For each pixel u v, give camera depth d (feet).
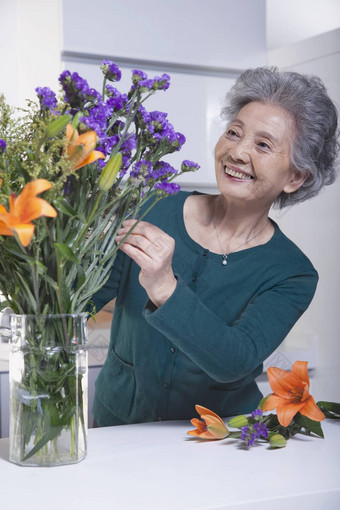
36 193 2.87
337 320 7.73
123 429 4.11
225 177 4.63
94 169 3.31
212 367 4.08
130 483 3.15
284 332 4.52
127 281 4.84
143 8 7.23
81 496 2.98
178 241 4.88
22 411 3.32
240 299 4.70
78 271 3.28
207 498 2.98
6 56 7.24
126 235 3.55
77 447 3.41
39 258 3.23
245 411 4.98
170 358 4.70
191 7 7.46
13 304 3.34
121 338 4.97
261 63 7.92
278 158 4.54
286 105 4.56
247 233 4.92
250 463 3.47
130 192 3.53
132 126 5.49
